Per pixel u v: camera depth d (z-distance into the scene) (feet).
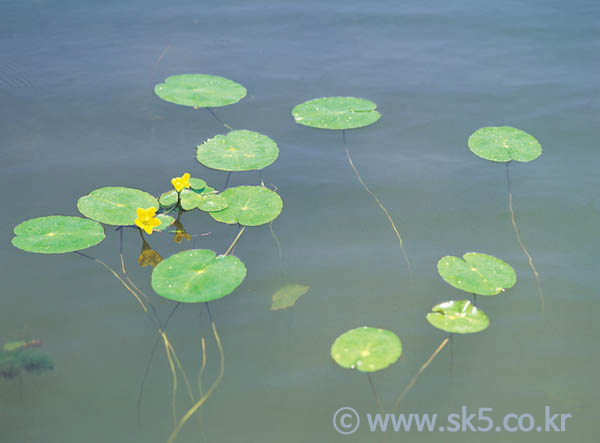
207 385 8.41
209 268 10.05
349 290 9.95
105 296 9.73
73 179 12.32
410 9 20.59
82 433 7.72
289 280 10.09
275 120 14.69
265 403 8.19
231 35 18.84
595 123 14.26
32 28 18.70
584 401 8.23
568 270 10.25
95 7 20.43
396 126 14.46
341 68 17.04
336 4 21.06
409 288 10.01
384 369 8.71
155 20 19.74
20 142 13.43
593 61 17.02
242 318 9.41
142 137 13.88
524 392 8.38
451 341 9.11
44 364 8.55
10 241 10.69
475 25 19.35
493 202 11.89
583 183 12.34
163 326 9.25
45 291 9.76
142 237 11.03
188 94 15.35
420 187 12.34
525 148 13.34
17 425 7.79
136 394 8.24
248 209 11.65
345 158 13.30
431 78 16.44
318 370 8.66
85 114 14.64
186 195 11.87
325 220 11.48
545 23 19.29
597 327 9.26
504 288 9.83
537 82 16.06
